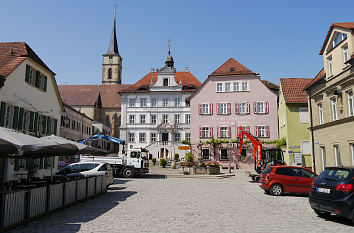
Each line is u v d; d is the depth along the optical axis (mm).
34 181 12008
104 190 16047
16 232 7539
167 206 11719
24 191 8516
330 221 9102
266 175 16047
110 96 77000
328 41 20609
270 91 42875
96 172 17328
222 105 43562
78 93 75438
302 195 15992
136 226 8266
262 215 9961
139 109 56000
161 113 55562
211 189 18141
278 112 39312
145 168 28984
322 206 9203
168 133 54812
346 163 18266
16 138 8859
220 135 42844
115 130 73812
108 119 74500
